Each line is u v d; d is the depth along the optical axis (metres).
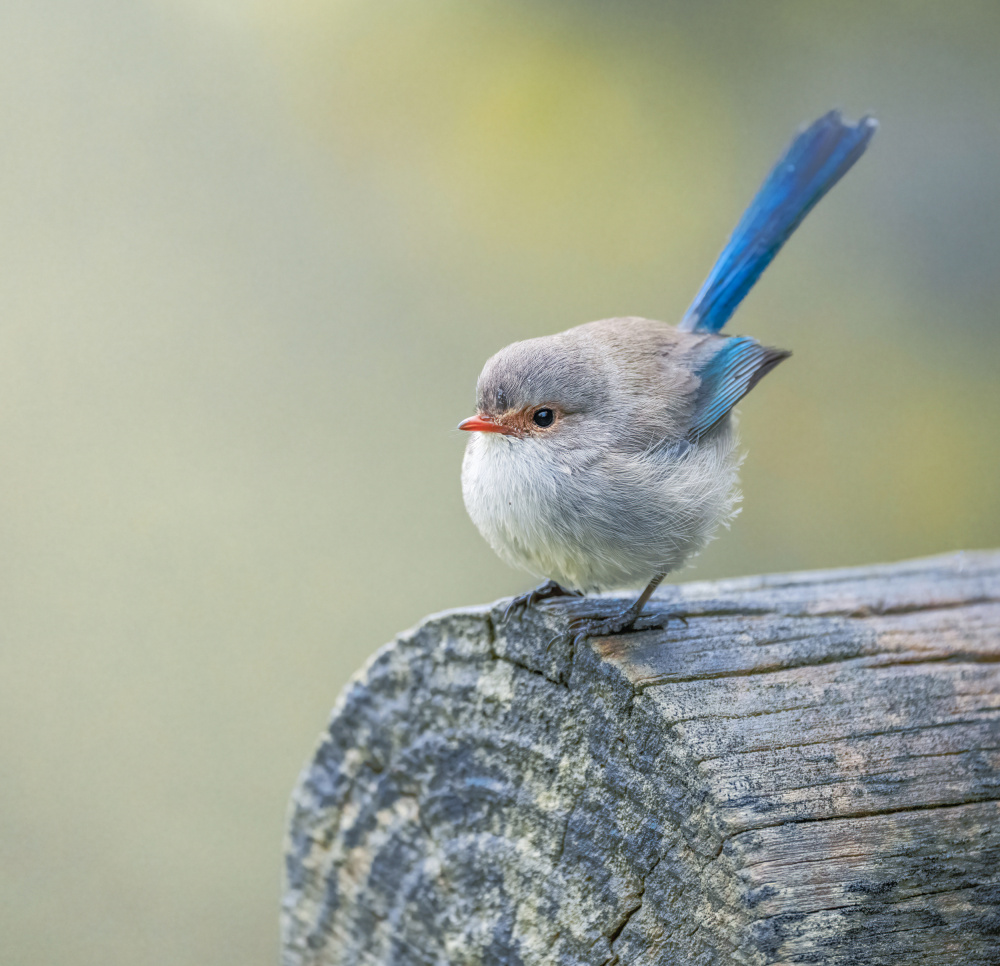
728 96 12.23
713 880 4.37
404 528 11.33
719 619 5.70
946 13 11.97
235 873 9.80
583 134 12.29
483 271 12.09
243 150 12.57
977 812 4.50
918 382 11.54
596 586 6.55
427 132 12.34
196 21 12.78
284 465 11.52
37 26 12.82
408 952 5.49
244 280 12.33
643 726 4.76
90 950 9.34
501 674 5.23
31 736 10.51
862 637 5.52
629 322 7.23
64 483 11.38
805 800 4.43
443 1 12.45
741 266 7.95
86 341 12.07
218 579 11.10
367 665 5.68
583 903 4.82
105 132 12.66
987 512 11.12
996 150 11.62
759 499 11.43
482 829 5.23
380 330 12.03
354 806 5.75
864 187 11.87
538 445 6.27
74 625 10.91
